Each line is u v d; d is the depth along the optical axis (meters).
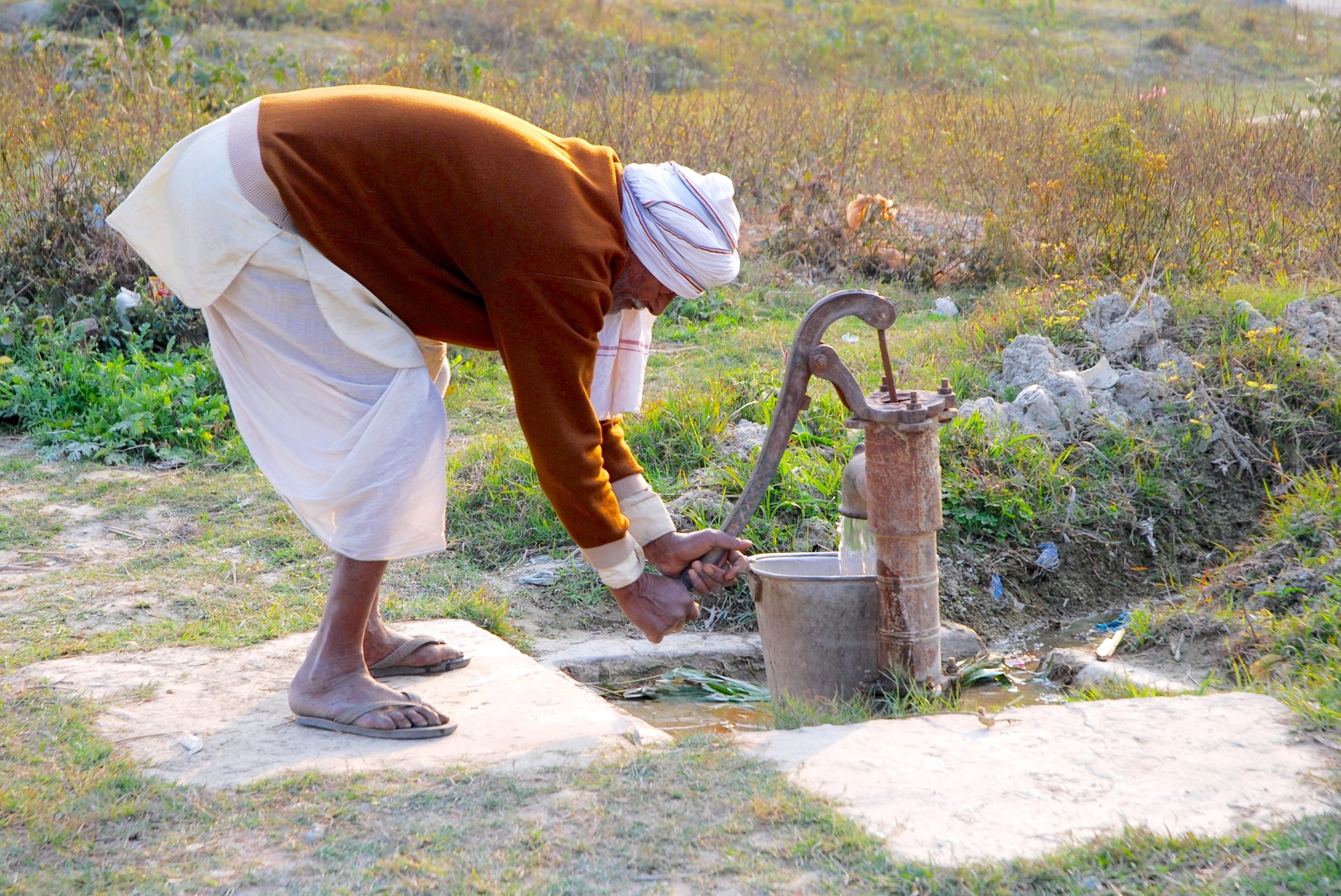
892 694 2.99
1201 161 8.21
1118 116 8.05
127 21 15.77
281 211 2.53
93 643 3.40
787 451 4.62
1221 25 22.78
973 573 4.18
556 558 4.31
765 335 7.12
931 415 2.83
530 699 2.96
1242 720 2.57
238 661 3.25
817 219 8.95
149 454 5.62
